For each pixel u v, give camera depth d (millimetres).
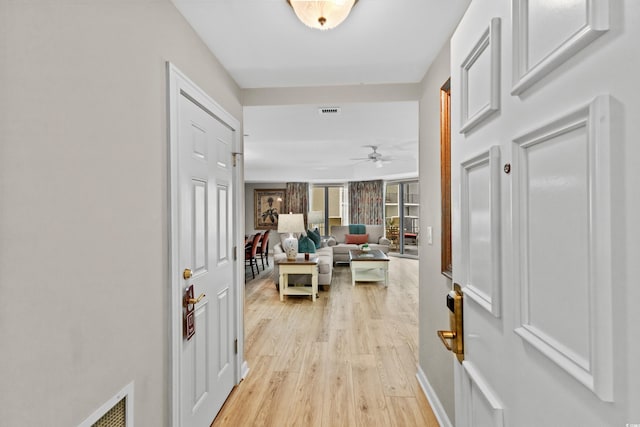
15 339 756
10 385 746
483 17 841
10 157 747
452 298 1052
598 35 453
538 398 605
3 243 730
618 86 422
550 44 565
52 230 851
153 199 1322
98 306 1012
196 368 1727
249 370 2637
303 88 2621
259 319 3943
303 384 2418
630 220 411
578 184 499
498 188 755
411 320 3895
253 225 9891
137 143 1215
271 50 1986
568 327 526
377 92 2594
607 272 437
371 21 1688
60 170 874
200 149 1791
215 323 2000
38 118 812
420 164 2461
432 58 2102
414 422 1981
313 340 3273
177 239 1471
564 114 515
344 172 9039
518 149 676
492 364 805
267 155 6586
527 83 620
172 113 1444
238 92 2533
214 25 1698
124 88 1139
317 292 5246
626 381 416
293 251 5105
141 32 1245
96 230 1003
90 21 978
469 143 958
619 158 423
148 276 1287
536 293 625
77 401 931
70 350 907
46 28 834
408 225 8828
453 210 1100
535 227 628
